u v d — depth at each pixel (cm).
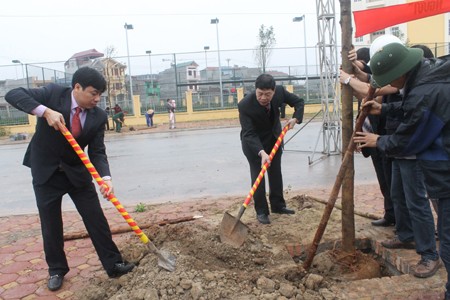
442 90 276
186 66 2811
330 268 383
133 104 2772
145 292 315
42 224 367
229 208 577
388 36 325
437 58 299
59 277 376
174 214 579
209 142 1544
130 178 918
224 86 2862
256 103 474
